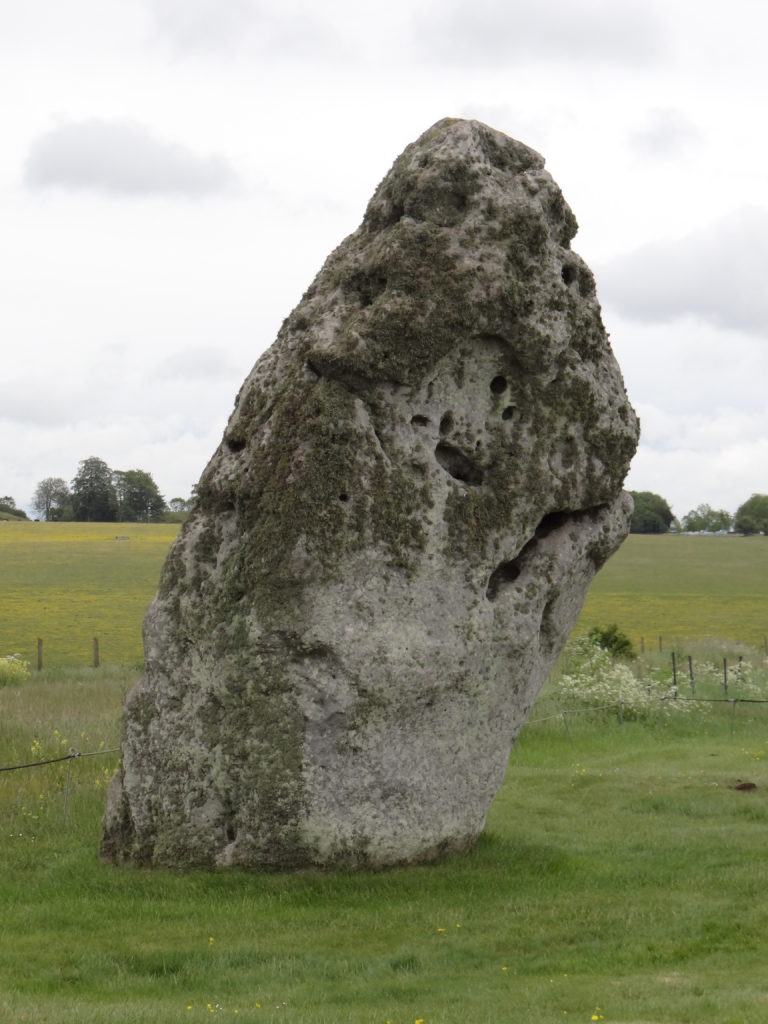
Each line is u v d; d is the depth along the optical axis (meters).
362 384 11.27
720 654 34.25
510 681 12.07
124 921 10.33
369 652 11.10
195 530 11.80
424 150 11.67
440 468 11.50
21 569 71.56
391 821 11.47
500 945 9.72
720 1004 8.10
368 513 11.13
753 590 69.12
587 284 12.12
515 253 11.47
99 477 141.00
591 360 12.12
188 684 11.62
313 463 11.07
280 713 11.15
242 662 11.25
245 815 11.36
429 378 11.41
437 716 11.62
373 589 11.16
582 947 9.66
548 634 12.53
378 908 10.58
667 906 10.66
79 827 13.54
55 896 11.04
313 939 9.86
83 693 24.09
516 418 11.84
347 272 11.68
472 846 12.31
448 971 9.14
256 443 11.49
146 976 9.12
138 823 11.78
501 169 11.83
